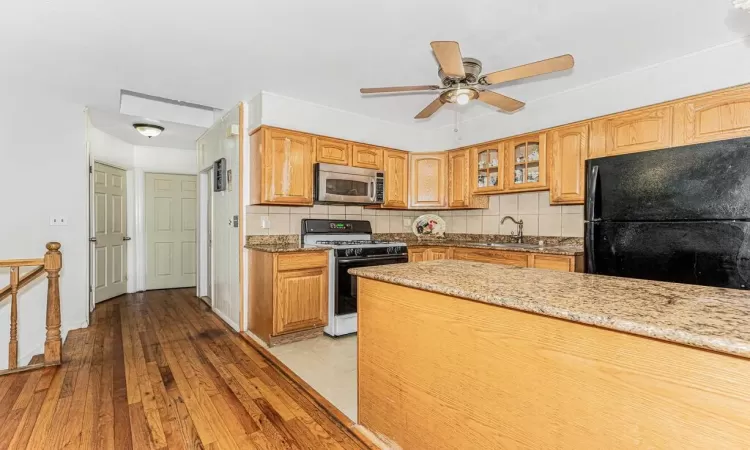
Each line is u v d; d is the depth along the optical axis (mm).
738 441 714
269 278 2926
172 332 3270
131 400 2037
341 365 2564
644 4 1847
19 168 3027
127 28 2041
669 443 804
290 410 1954
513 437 1102
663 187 1959
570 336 970
